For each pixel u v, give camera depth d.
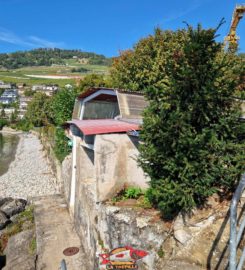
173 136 6.28
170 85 6.59
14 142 54.34
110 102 13.96
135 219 7.34
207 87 6.13
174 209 7.05
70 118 19.83
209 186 6.43
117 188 9.27
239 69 6.67
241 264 3.85
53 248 10.23
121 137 9.27
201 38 6.21
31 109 66.94
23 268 9.58
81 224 10.63
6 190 20.98
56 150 21.08
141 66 17.84
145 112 7.14
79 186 11.34
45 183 22.27
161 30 18.17
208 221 6.38
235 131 6.52
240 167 6.53
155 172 6.84
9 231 13.16
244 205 6.29
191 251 5.98
